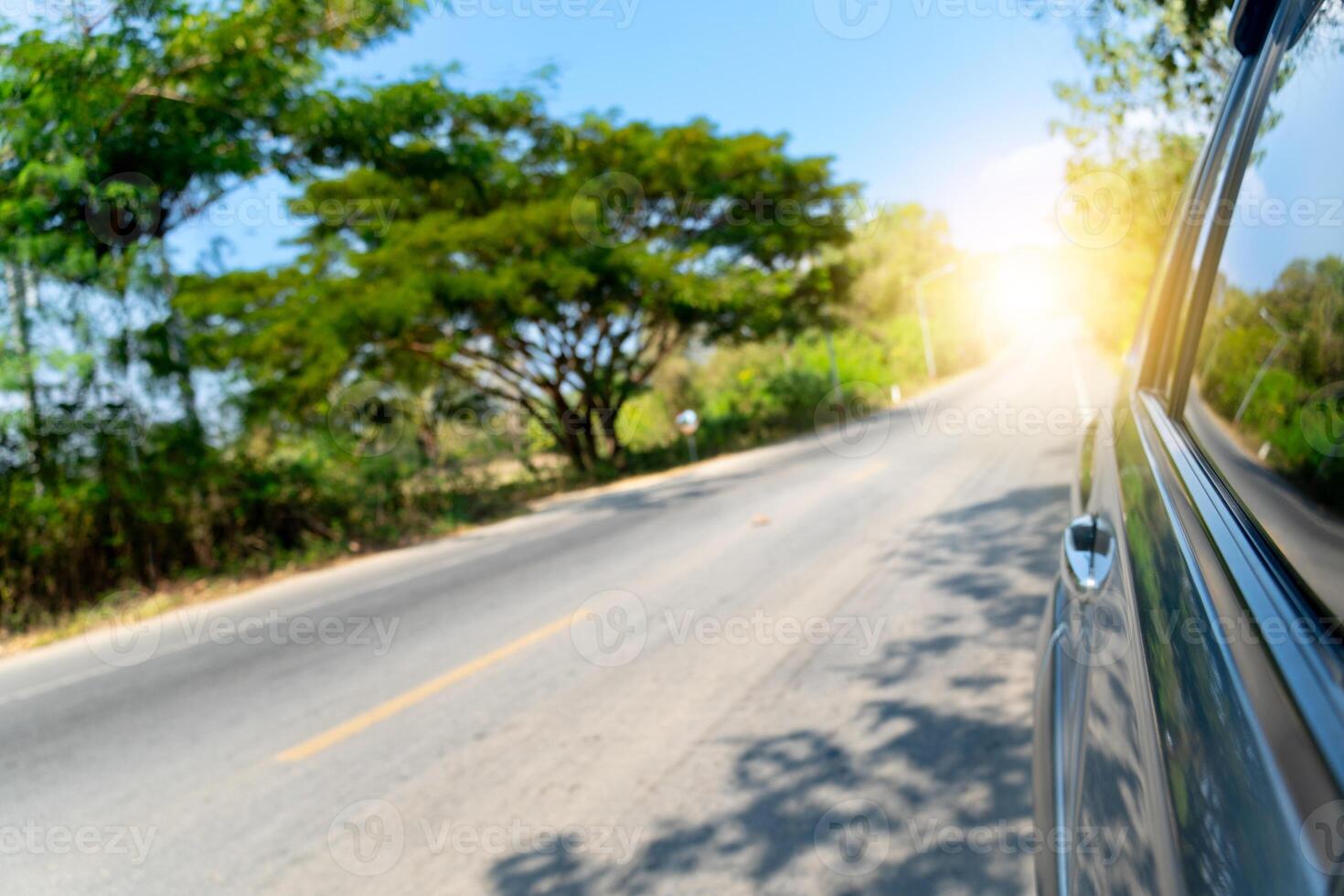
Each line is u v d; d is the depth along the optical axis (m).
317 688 5.24
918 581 5.71
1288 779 0.62
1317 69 1.18
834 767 3.23
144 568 11.06
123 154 11.58
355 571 10.83
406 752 3.96
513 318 19.64
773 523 8.84
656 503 12.72
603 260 20.20
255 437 14.31
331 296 17.95
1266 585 0.93
